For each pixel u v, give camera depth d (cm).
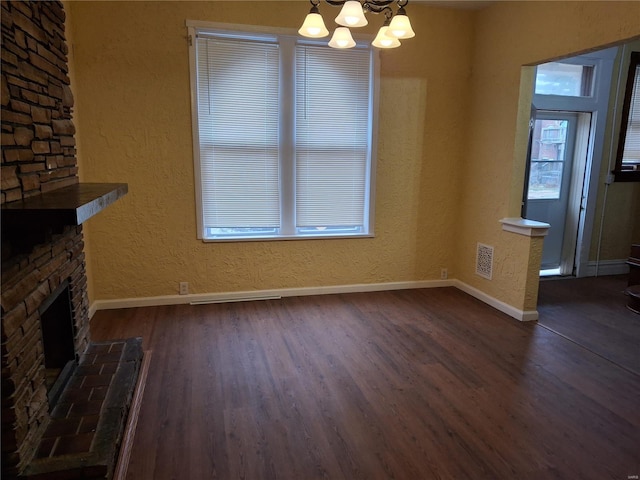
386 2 230
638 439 216
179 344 316
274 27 375
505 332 347
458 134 442
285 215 414
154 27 352
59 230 171
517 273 375
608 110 482
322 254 429
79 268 249
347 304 408
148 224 379
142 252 383
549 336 340
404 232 447
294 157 406
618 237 522
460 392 257
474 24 422
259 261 412
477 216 428
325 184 420
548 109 462
